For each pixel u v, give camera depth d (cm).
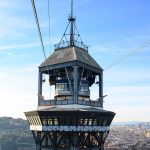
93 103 6625
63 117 6072
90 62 6794
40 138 6456
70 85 6425
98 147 6600
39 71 6800
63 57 6619
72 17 7056
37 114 6119
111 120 6681
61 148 6278
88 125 6256
